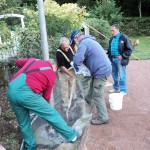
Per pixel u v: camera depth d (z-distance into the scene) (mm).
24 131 3600
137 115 4816
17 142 3887
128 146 3895
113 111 5004
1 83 4668
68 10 8367
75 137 3723
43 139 3881
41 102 3387
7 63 5945
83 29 10008
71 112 4578
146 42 12891
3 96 5402
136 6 17562
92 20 10844
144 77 7137
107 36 10594
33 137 3713
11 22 10125
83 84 4848
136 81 6812
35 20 7762
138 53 10195
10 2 9133
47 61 3578
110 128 4379
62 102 4828
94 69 4266
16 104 3379
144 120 4617
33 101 3340
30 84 3320
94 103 4492
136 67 8188
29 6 14266
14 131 4160
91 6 16531
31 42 6680
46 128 4102
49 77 3400
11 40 5262
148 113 4887
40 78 3361
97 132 4273
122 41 5383
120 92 5805
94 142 4000
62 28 8352
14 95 3309
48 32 8141
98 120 4500
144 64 8508
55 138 3895
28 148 3674
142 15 17719
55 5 8633
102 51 4305
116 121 4602
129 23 15195
